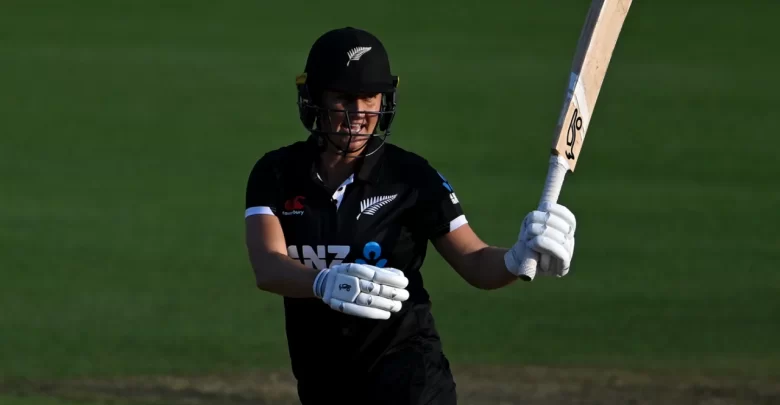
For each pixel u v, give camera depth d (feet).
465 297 115.55
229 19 366.02
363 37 45.70
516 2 404.98
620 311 110.63
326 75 44.93
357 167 47.03
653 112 240.32
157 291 116.16
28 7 373.61
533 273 42.16
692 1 413.39
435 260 131.34
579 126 46.47
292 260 44.47
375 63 45.29
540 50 323.78
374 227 46.70
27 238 136.56
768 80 282.15
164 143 205.87
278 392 86.79
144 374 90.12
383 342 47.34
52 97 249.34
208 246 135.03
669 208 156.87
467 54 314.76
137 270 123.75
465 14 380.99
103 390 85.20
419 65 297.33
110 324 104.27
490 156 195.00
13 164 183.93
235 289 117.70
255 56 308.60
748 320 107.34
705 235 141.69
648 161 191.83
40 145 200.85
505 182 172.96
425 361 47.21
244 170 183.62
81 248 132.46
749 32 357.61
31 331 101.65
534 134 216.54
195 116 233.14
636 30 359.25
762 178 178.50
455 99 253.44
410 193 47.06
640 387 88.28
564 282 121.19
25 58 296.71
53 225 143.54
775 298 115.14
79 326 103.35
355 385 48.01
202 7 384.88
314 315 47.01
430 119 230.48
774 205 159.12
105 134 212.64
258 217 46.62
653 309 111.04
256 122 227.81
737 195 165.89
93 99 248.52
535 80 278.87
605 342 100.58
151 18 364.17
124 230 141.90
